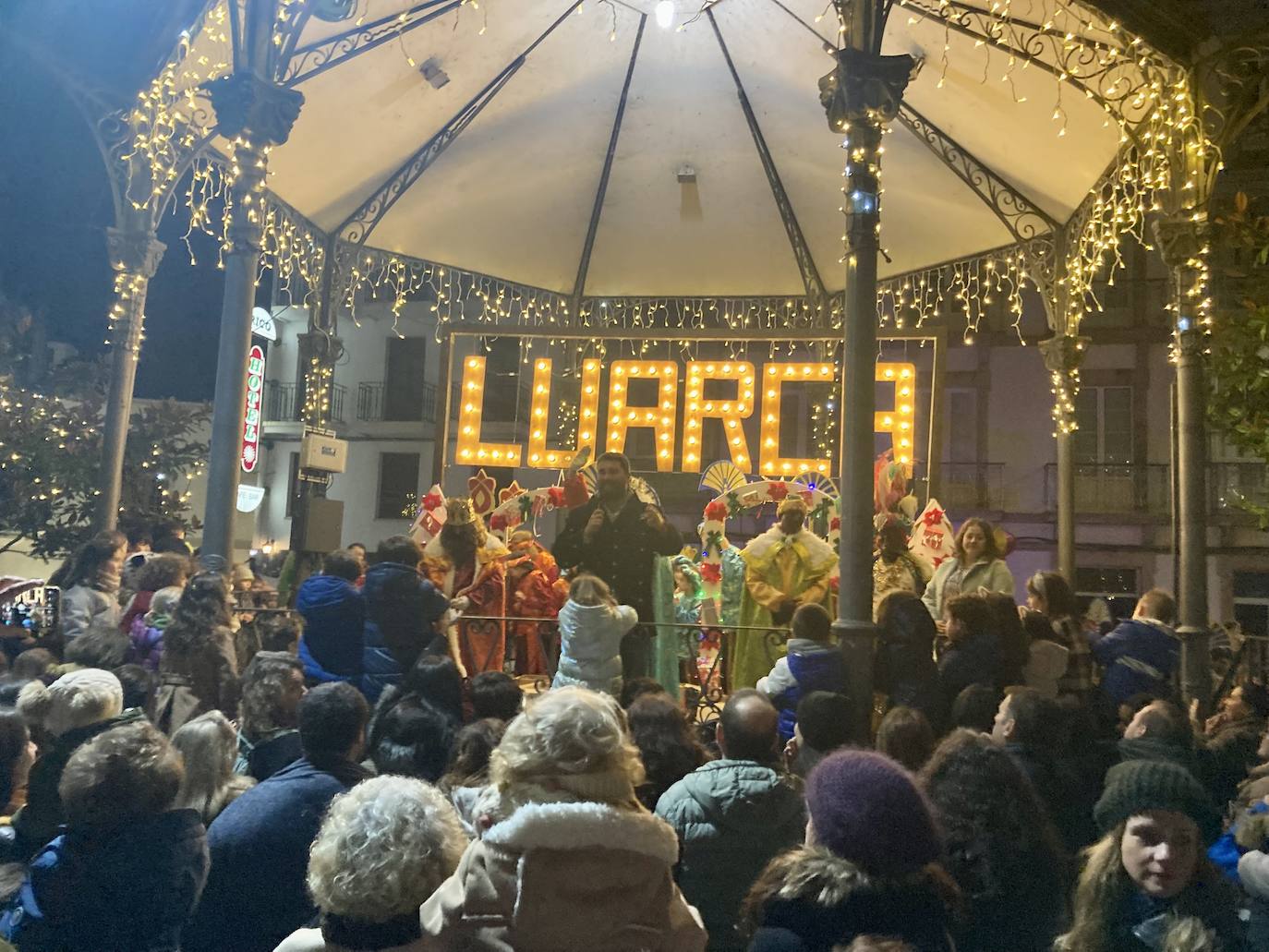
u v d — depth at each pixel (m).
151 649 6.32
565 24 11.46
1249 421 6.62
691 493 25.92
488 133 12.72
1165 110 8.12
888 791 2.49
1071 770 3.91
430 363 28.78
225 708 5.58
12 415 13.88
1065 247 12.36
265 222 11.98
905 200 13.53
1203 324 7.87
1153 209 8.61
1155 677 5.73
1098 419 24.80
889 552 8.62
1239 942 2.95
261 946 3.33
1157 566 24.31
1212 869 3.02
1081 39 8.69
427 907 2.50
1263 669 9.08
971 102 11.23
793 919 2.43
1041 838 3.22
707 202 14.26
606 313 16.17
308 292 13.08
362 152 12.17
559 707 2.50
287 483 28.56
